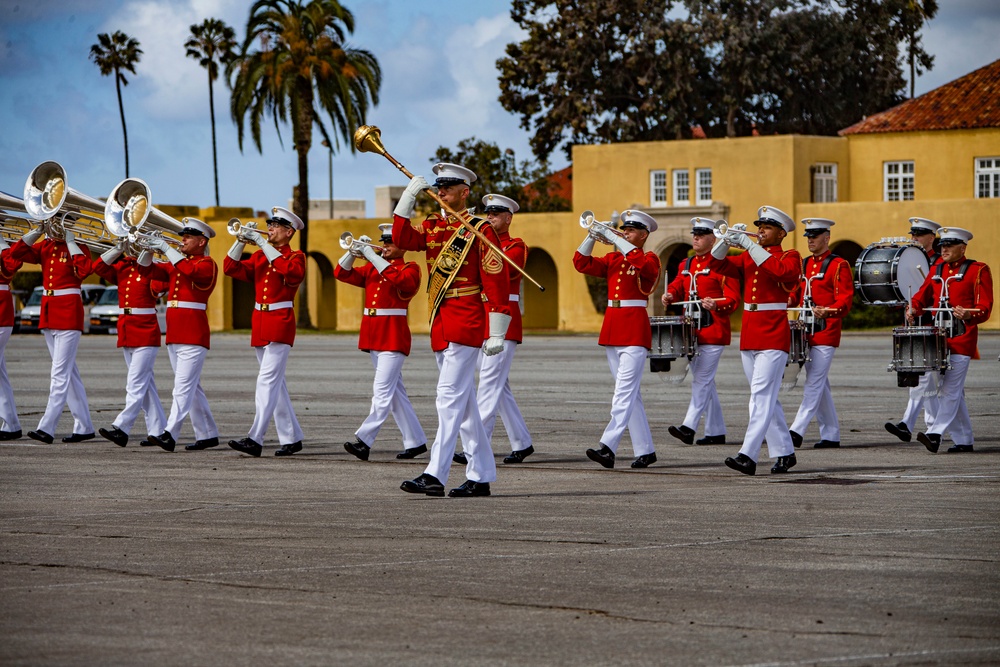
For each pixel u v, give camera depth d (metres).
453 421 12.17
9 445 16.55
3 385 17.22
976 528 10.42
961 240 15.43
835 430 16.03
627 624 7.71
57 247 16.91
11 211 17.42
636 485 12.94
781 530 10.39
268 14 60.41
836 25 67.00
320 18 60.34
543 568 9.10
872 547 9.71
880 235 54.62
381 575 8.91
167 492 12.55
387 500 12.02
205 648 7.27
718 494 12.29
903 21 69.62
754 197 56.88
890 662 6.97
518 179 72.94
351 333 61.00
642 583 8.66
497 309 11.81
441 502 11.88
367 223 64.62
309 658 7.08
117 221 16.50
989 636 7.43
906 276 15.57
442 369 12.23
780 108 68.81
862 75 68.88
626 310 14.24
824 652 7.14
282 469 14.24
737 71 65.38
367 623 7.76
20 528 10.65
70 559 9.46
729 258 15.92
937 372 15.17
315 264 66.19
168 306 15.98
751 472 13.57
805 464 14.46
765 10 66.00
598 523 10.76
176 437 15.94
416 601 8.24
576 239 60.62
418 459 15.20
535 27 67.69
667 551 9.62
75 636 7.50
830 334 15.77
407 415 15.27
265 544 9.95
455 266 11.98
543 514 11.20
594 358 36.38
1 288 17.17
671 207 57.81
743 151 57.06
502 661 7.02
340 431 18.06
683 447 16.22
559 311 61.28
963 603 8.12
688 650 7.20
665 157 58.78
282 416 15.59
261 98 60.75
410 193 12.06
